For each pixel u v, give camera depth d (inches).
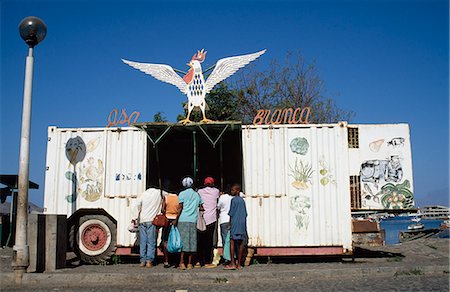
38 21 367.9
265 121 458.6
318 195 442.9
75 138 465.1
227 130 449.1
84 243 438.3
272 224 439.8
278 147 449.7
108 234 439.2
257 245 435.8
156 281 347.6
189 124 415.8
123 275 348.8
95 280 349.1
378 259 461.4
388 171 450.0
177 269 387.9
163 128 427.2
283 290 309.1
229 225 393.7
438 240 735.1
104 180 456.1
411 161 450.0
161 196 432.8
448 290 302.0
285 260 466.0
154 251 405.7
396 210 447.8
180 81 460.8
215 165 559.2
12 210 623.8
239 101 1020.5
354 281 343.9
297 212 440.8
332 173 445.1
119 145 461.4
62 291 319.0
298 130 451.8
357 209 447.2
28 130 362.9
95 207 451.8
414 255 512.7
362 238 677.3
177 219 391.9
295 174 445.4
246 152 450.0
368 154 453.1
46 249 382.6
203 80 455.2
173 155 558.6
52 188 458.9
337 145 448.8
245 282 347.3
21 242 355.9
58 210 455.8
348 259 468.8
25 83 367.2
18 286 343.6
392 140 454.0
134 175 454.9
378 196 447.2
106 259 434.6
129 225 448.1
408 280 346.0
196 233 393.1
